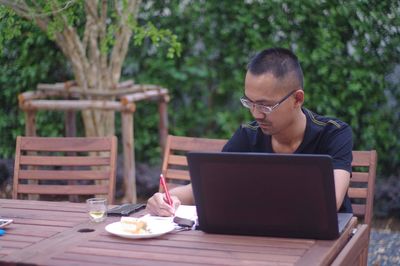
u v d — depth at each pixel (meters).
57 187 3.39
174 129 6.00
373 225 5.13
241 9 5.68
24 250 2.19
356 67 5.51
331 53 5.51
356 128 5.59
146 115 5.98
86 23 4.87
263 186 2.22
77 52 4.84
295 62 2.55
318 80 5.56
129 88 5.09
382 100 5.54
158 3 5.82
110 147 3.38
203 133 6.05
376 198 5.39
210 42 5.84
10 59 5.83
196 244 2.23
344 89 5.55
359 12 5.45
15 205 2.87
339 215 2.53
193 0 5.80
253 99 2.50
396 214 5.29
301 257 2.08
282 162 2.16
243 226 2.31
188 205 2.86
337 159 2.65
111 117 5.14
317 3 5.51
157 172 5.90
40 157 3.43
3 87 5.92
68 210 2.78
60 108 4.73
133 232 2.33
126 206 2.80
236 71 5.79
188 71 5.84
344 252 2.18
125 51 5.00
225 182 2.26
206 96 5.97
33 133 4.89
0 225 2.46
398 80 5.52
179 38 5.83
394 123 5.56
